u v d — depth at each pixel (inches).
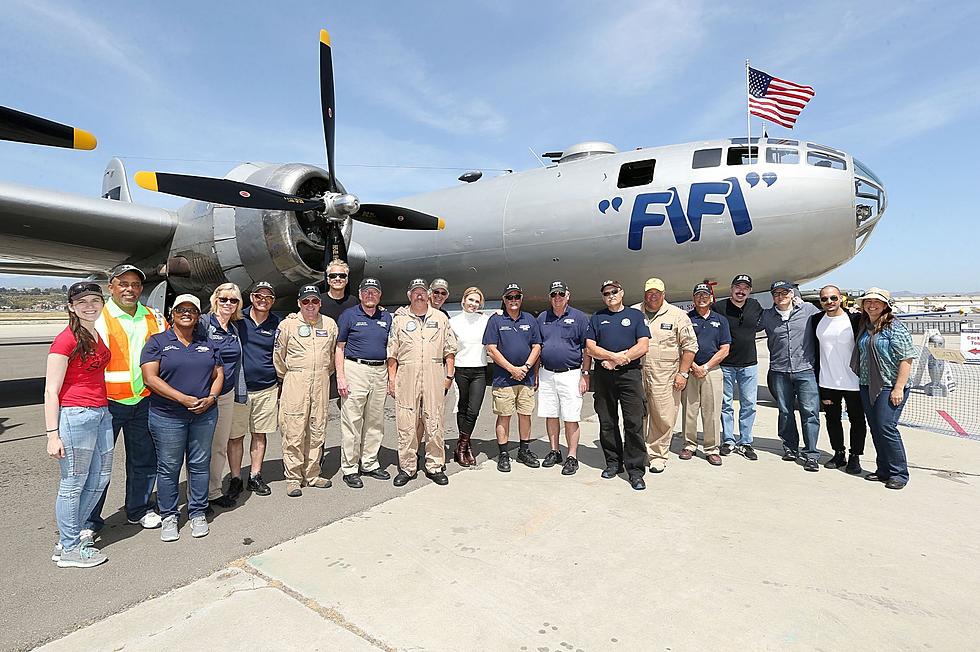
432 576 113.4
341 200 274.1
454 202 373.1
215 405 139.8
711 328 202.2
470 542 130.5
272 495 166.1
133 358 139.4
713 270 296.8
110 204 288.7
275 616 98.4
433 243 376.5
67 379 117.6
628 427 174.9
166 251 322.3
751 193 279.3
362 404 177.8
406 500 161.2
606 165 320.2
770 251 283.6
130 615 99.0
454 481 179.6
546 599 104.5
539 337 195.0
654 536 134.0
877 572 115.6
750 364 210.1
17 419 288.0
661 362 186.9
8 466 199.6
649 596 105.7
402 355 177.8
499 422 194.7
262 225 284.5
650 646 90.0
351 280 404.8
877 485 173.9
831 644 91.0
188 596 105.7
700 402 203.5
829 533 135.7
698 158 295.7
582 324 189.9
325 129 292.0
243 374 155.6
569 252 323.9
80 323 117.4
